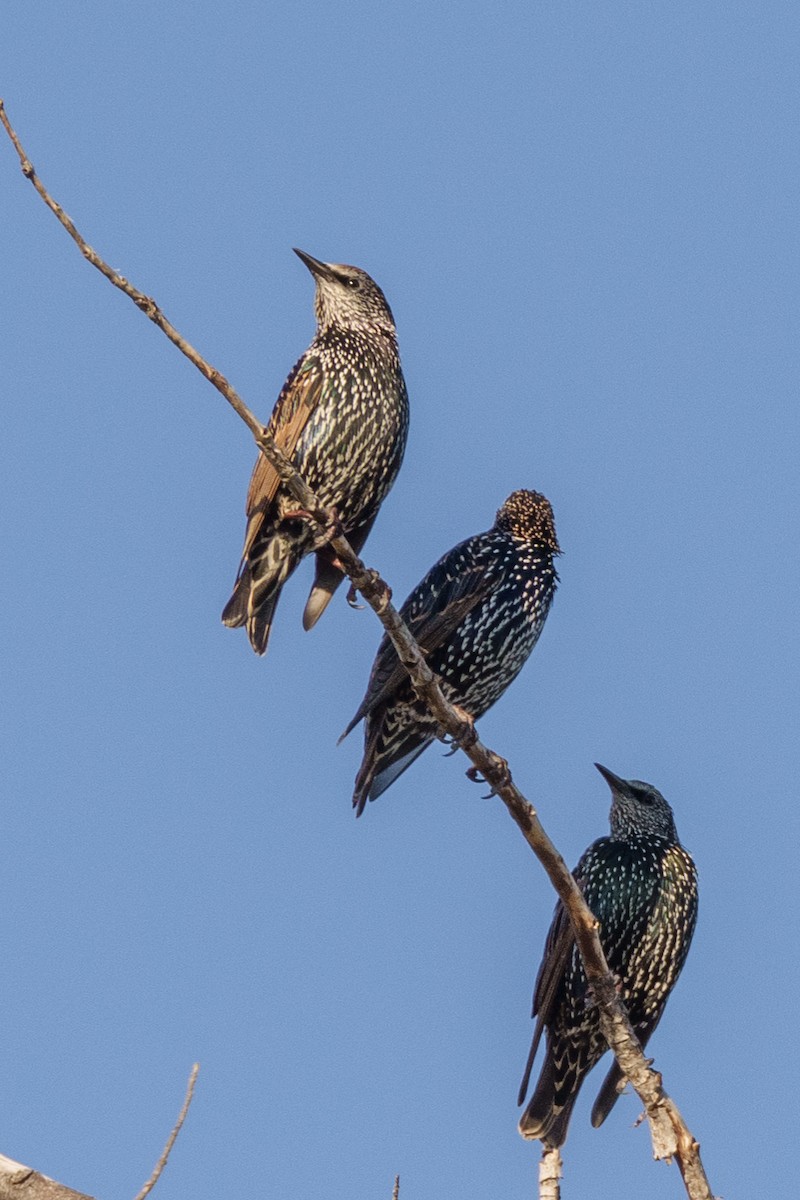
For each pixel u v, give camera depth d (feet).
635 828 43.88
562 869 32.94
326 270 41.45
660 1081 32.01
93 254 26.86
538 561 42.09
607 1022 32.78
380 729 40.37
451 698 41.45
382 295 42.16
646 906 42.42
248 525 39.93
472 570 41.19
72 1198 22.12
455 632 40.70
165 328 28.55
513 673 42.09
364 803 40.14
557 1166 28.73
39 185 25.89
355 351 40.91
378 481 41.32
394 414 41.22
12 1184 22.15
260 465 39.93
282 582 40.70
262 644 40.40
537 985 40.81
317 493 40.32
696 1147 31.58
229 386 29.45
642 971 42.68
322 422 40.06
